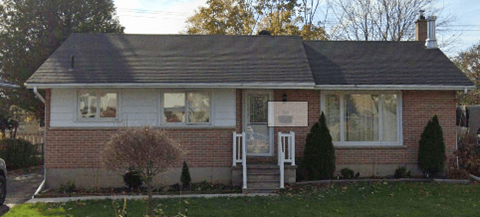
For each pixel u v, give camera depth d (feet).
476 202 34.78
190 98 44.55
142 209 32.71
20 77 60.34
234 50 49.62
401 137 46.91
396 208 32.83
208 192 40.11
